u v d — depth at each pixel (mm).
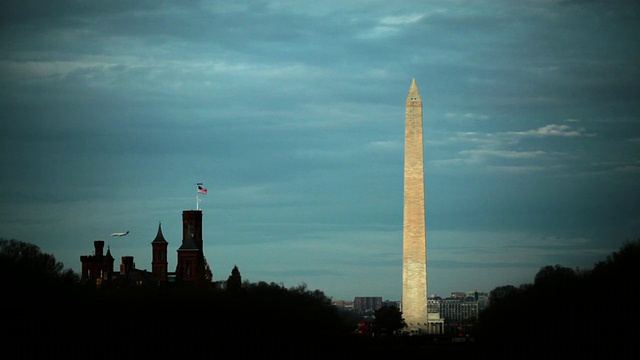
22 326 178750
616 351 185875
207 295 191250
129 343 178625
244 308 191125
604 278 197750
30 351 175500
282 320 199500
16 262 198750
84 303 186000
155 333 180125
